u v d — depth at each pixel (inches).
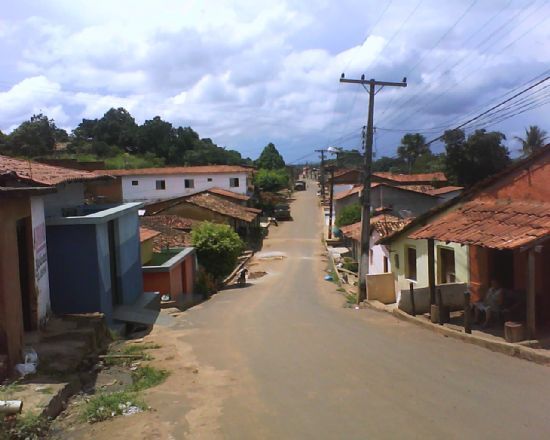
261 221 2716.5
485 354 391.5
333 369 358.6
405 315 581.0
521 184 505.4
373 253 1142.3
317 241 2155.5
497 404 274.5
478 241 437.7
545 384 311.0
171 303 826.2
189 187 2486.5
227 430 244.8
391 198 1905.8
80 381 331.9
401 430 239.1
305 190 4670.3
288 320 633.0
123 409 275.4
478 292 561.0
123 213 611.8
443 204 635.5
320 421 254.2
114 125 3617.1
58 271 512.7
